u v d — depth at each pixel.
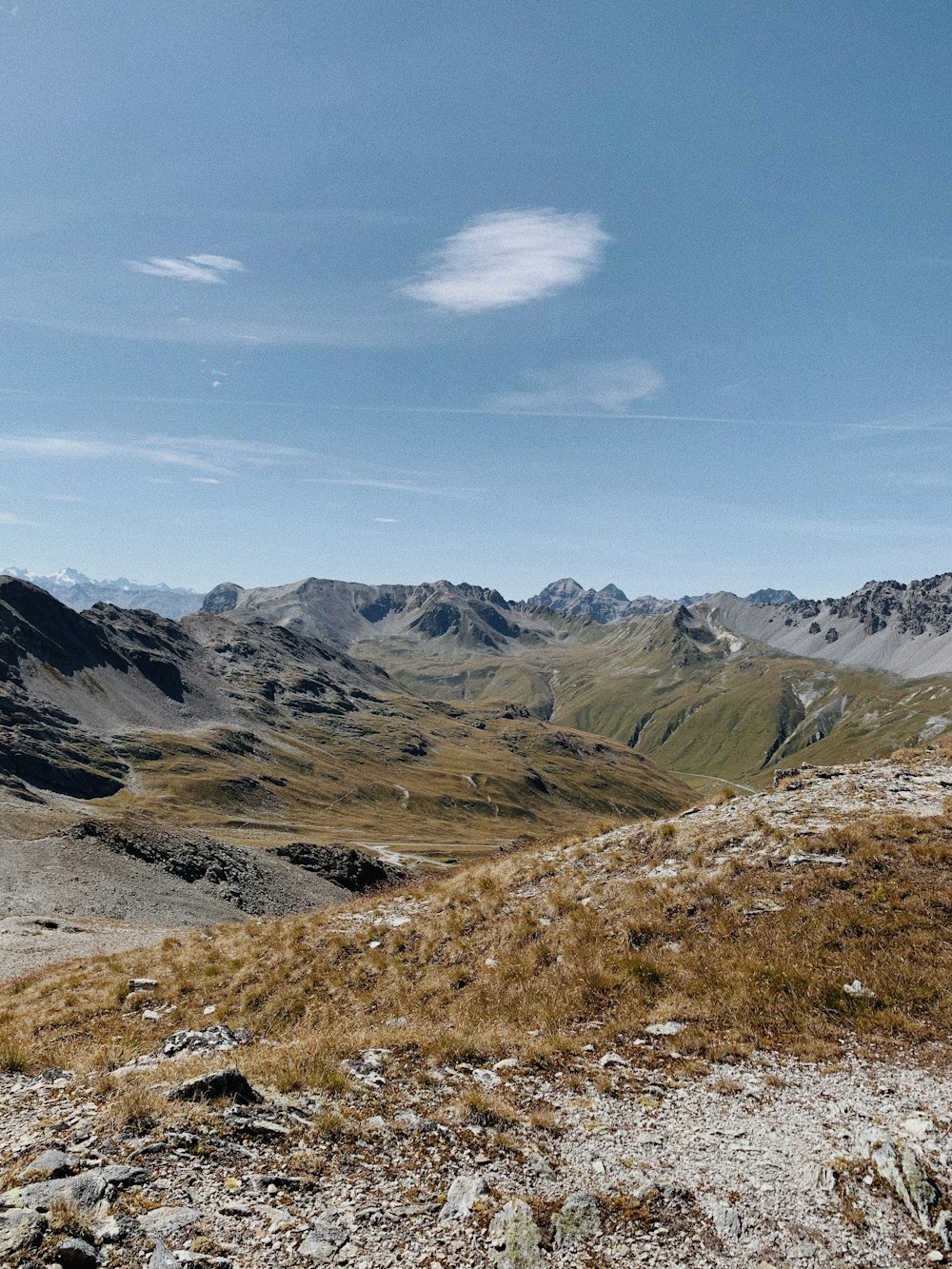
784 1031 15.78
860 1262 9.23
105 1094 12.42
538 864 28.41
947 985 16.12
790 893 20.75
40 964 35.47
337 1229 8.85
